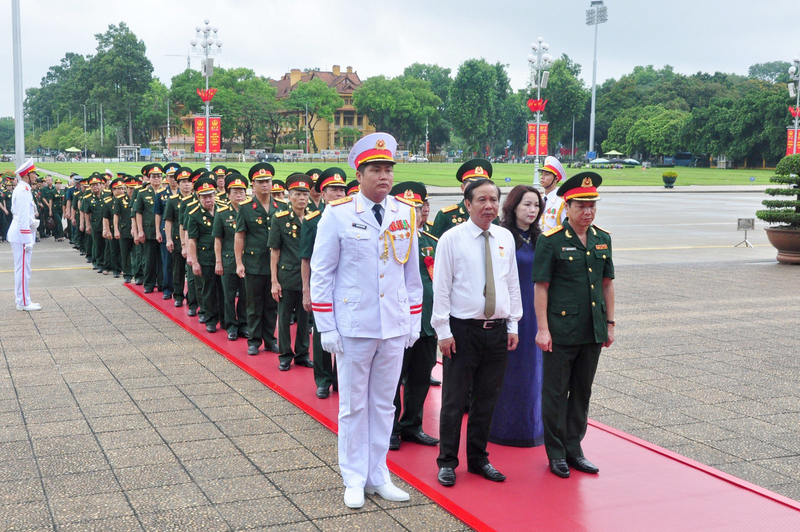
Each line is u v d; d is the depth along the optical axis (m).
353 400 4.10
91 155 113.44
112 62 107.19
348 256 4.07
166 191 10.57
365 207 4.12
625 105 109.50
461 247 4.19
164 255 10.55
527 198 4.81
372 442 4.20
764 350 7.77
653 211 29.48
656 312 9.83
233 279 7.97
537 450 4.89
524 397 4.92
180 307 9.98
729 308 10.12
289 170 55.31
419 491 4.26
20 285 9.56
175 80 97.62
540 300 4.32
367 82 106.12
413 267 4.29
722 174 69.69
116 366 6.92
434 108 113.69
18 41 20.12
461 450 4.88
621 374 6.84
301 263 6.13
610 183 51.44
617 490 4.17
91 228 14.41
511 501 3.99
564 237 4.29
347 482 4.10
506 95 113.12
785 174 14.73
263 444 4.93
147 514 3.86
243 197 7.80
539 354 4.94
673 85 107.31
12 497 4.05
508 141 130.50
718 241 19.31
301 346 6.98
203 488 4.20
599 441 5.02
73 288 11.70
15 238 9.42
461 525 3.79
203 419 5.43
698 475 4.42
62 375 6.57
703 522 3.78
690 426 5.43
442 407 4.30
